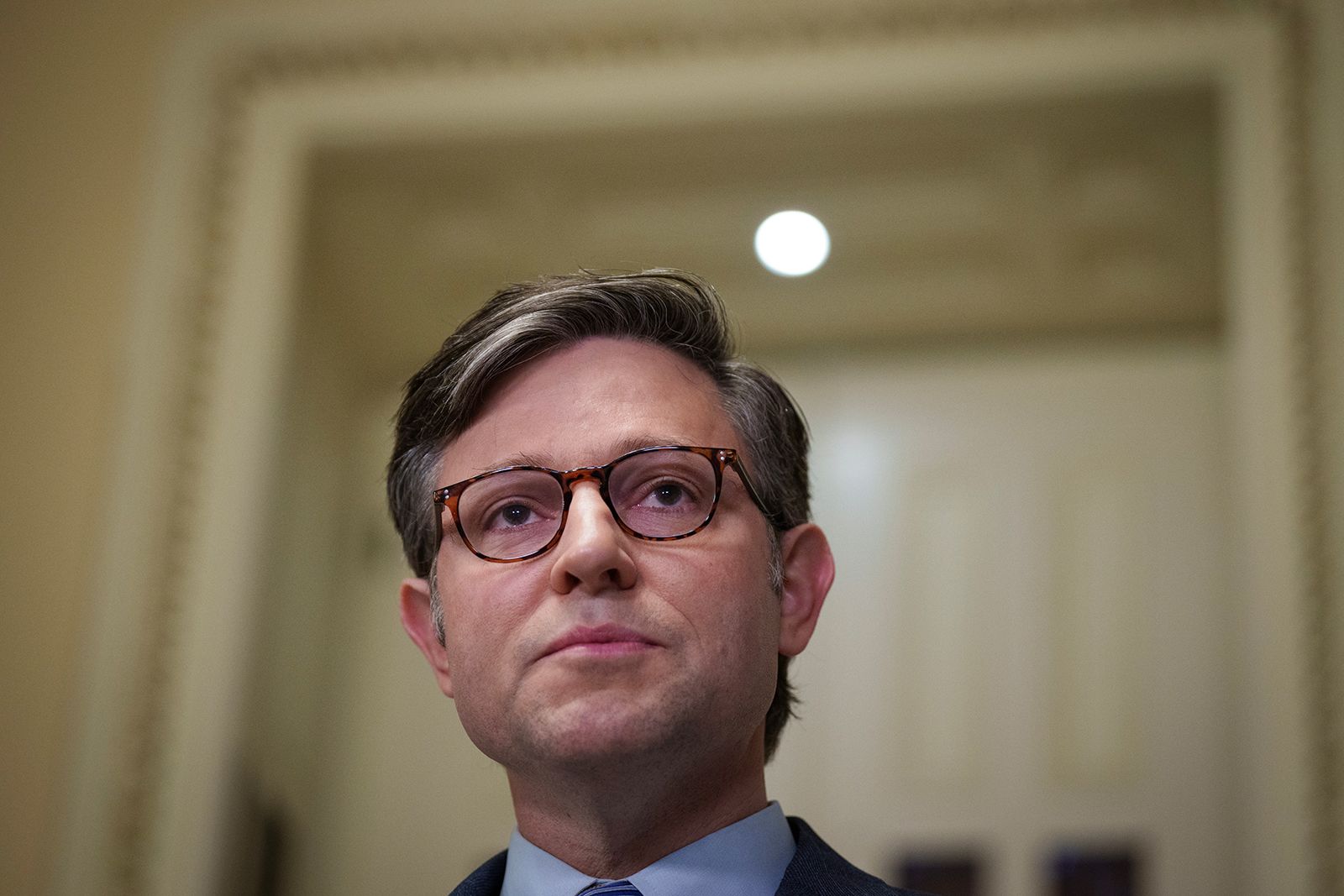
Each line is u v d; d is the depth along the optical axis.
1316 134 2.59
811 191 3.06
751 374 1.32
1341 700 2.27
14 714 2.50
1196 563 3.17
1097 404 3.32
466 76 2.87
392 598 3.28
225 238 2.80
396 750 3.20
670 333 1.28
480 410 1.26
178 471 2.65
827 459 3.38
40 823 2.44
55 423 2.68
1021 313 3.32
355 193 3.00
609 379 1.24
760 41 2.83
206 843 2.45
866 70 2.78
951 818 3.09
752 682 1.16
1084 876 3.01
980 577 3.25
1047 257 3.18
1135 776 3.04
